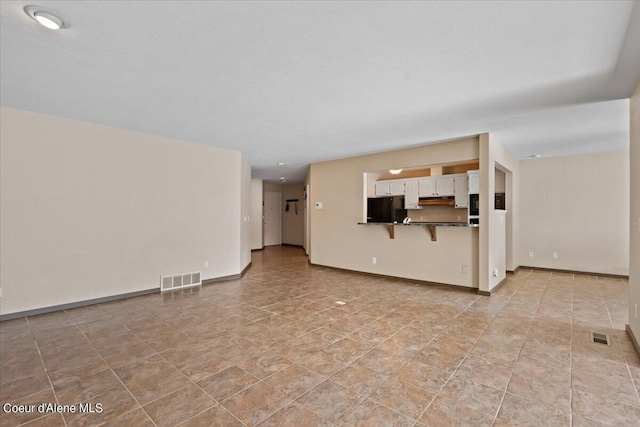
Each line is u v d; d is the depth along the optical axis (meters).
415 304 4.00
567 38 2.00
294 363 2.42
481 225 4.46
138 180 4.41
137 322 3.34
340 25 1.87
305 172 8.39
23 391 2.03
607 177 5.68
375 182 7.28
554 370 2.31
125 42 2.06
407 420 1.75
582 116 3.56
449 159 4.82
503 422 1.73
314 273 6.16
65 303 3.77
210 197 5.29
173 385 2.11
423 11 1.73
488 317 3.49
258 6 1.69
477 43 2.07
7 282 3.39
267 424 1.71
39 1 1.64
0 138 3.34
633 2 1.64
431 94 2.94
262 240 10.18
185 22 1.84
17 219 3.44
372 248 5.90
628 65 2.34
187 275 4.95
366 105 3.23
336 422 1.73
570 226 6.04
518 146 5.14
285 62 2.34
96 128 4.01
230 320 3.40
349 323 3.30
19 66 2.39
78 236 3.87
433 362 2.44
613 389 2.05
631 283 2.86
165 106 3.30
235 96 3.00
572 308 3.82
